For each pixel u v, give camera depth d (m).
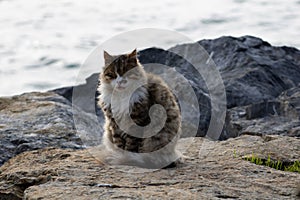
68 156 11.96
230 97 20.48
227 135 18.36
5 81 37.62
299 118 17.95
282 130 17.11
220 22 51.22
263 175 10.54
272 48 25.61
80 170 10.59
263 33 46.19
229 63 23.52
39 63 40.78
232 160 11.57
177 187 9.55
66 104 19.77
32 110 18.05
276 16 52.53
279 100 19.16
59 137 15.67
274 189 9.66
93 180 9.95
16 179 10.82
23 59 42.25
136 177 10.16
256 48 25.27
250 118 18.62
